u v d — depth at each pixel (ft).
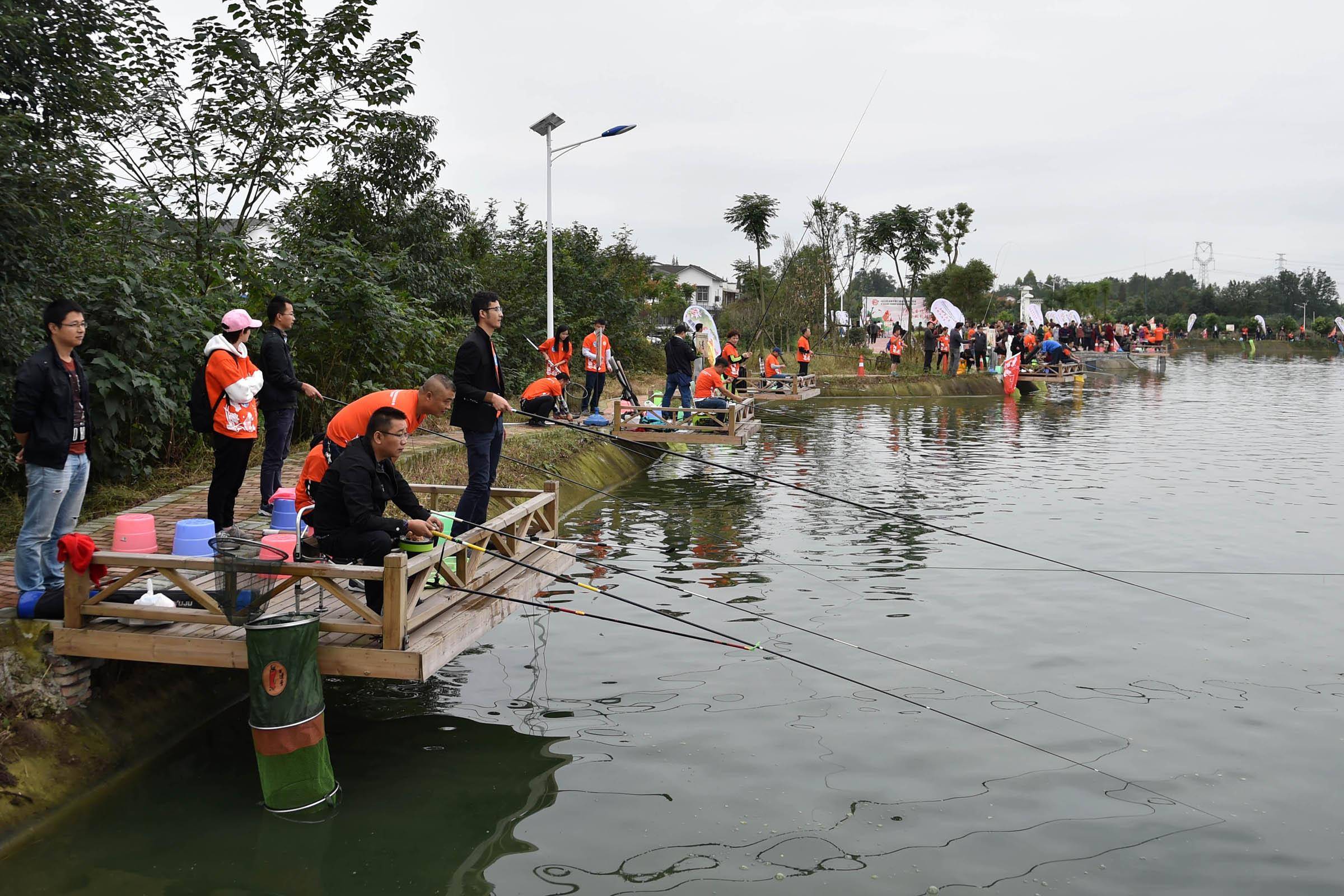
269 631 16.20
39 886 14.43
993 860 15.01
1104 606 27.73
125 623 18.26
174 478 33.96
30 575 18.57
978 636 25.20
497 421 24.52
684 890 14.23
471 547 19.93
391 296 46.65
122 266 32.01
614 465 50.42
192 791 17.42
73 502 19.39
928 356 113.70
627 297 99.19
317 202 57.31
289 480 34.32
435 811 16.66
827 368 115.65
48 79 31.94
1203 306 281.95
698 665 23.24
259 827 16.16
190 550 19.29
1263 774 17.76
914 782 17.47
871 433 71.05
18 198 26.66
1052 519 39.47
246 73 43.86
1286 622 26.40
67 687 17.78
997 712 20.49
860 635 25.25
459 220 67.10
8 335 26.71
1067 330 149.69
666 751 18.75
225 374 23.04
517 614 26.99
